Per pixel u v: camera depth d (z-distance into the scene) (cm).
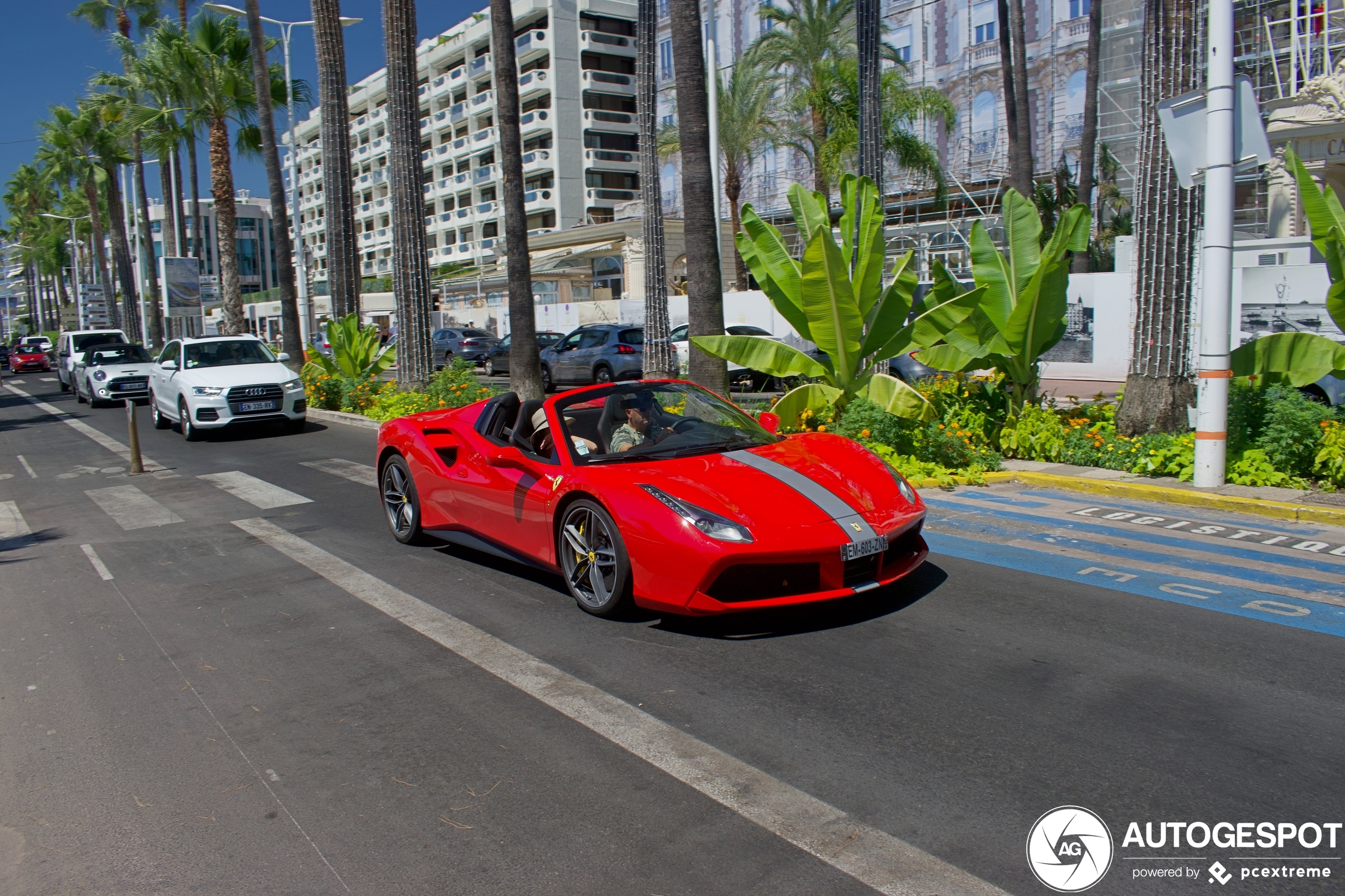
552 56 6172
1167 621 467
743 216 1011
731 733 369
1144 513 719
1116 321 1725
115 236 4919
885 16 4041
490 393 1535
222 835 319
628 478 504
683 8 1158
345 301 1998
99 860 309
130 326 4981
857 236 1007
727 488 487
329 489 996
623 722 386
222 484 1062
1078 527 678
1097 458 885
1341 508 670
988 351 959
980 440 945
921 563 512
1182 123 761
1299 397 796
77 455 1412
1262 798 302
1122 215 2844
